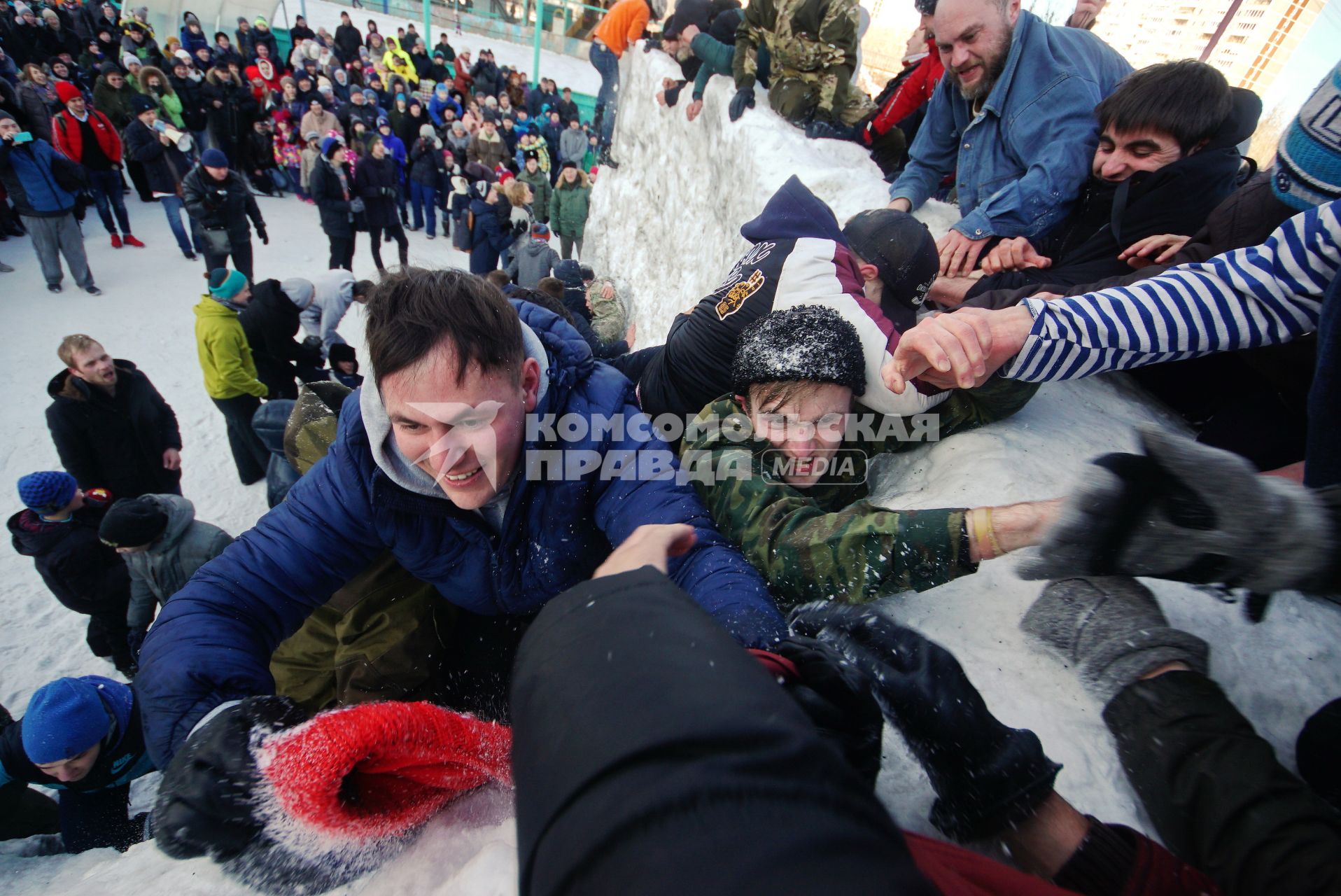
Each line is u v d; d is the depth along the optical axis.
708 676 0.35
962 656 1.01
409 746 0.68
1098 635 0.92
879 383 1.26
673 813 0.27
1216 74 1.64
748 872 0.24
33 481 2.88
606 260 7.36
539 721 0.36
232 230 6.84
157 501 2.85
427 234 10.70
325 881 0.71
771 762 0.29
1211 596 1.09
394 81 11.95
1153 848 0.66
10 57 10.16
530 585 1.09
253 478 4.68
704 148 4.78
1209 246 1.44
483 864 0.70
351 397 1.02
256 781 0.63
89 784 2.12
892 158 3.74
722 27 4.35
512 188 8.16
